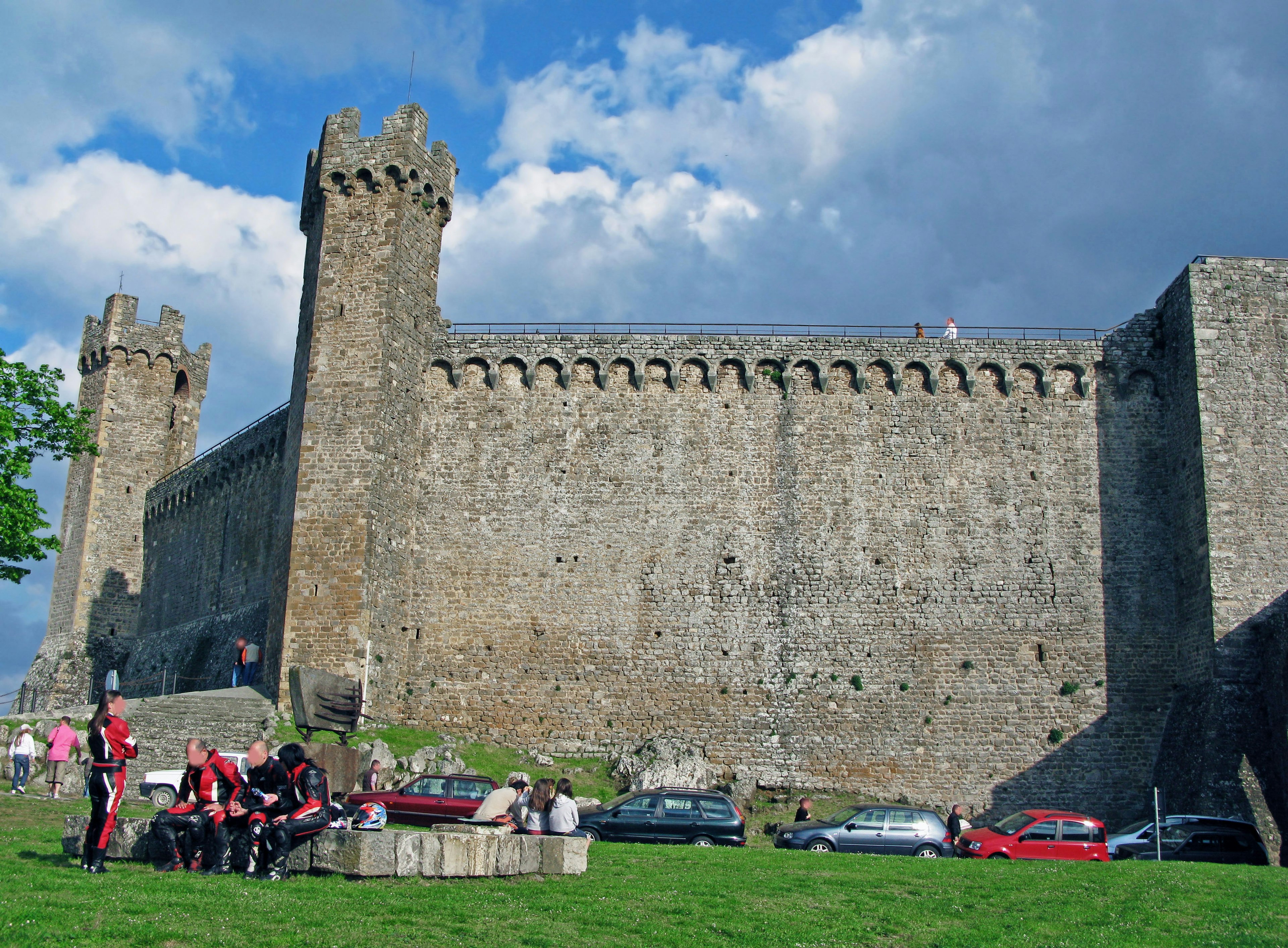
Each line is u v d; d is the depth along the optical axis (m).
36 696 53.72
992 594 36.94
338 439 35.91
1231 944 14.98
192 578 50.78
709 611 36.88
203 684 44.53
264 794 15.37
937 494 37.88
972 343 39.12
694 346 39.22
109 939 11.48
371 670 34.62
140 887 13.61
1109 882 18.86
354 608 34.34
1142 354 39.03
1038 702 35.94
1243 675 33.69
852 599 36.88
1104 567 37.22
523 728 36.09
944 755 35.44
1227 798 31.58
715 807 24.97
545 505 38.00
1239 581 34.59
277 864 14.68
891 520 37.62
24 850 16.73
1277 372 36.38
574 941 13.05
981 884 18.53
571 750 35.78
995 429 38.50
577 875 17.08
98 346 58.59
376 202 38.06
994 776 35.28
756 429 38.50
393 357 36.97
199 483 51.88
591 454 38.38
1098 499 37.88
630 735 35.88
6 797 25.23
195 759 15.80
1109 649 36.41
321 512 35.28
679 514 37.78
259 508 45.66
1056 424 38.56
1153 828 27.25
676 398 38.84
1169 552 37.38
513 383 39.09
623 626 36.84
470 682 36.53
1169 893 18.05
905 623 36.66
